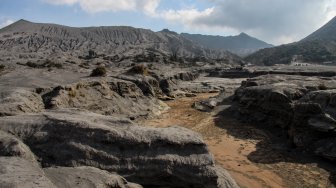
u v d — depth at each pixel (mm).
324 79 46844
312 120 28562
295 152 27891
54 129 17375
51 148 16688
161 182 16422
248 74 86438
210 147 29312
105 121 18906
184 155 16922
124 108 38094
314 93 32781
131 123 18844
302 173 23953
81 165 16094
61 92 32094
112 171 16156
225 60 179250
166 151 16938
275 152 28203
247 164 25453
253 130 34625
